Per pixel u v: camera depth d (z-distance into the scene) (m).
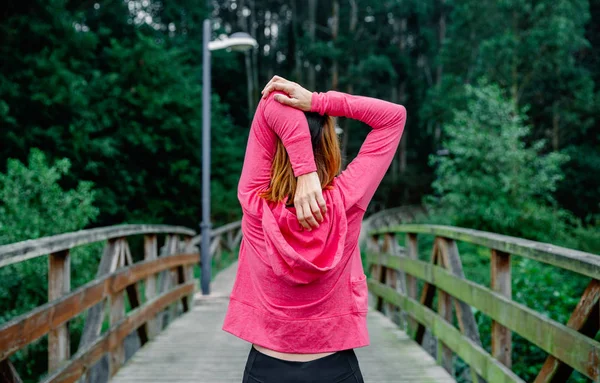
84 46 13.59
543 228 13.88
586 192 22.36
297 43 35.44
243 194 1.43
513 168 14.43
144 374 3.82
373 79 35.66
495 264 2.85
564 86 22.64
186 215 16.58
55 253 2.71
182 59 17.53
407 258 4.96
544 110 23.48
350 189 1.41
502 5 21.59
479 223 14.21
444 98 26.78
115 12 18.30
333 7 36.75
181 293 6.14
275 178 1.39
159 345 4.71
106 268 3.58
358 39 38.03
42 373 6.09
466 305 3.40
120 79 14.68
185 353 4.42
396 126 1.44
